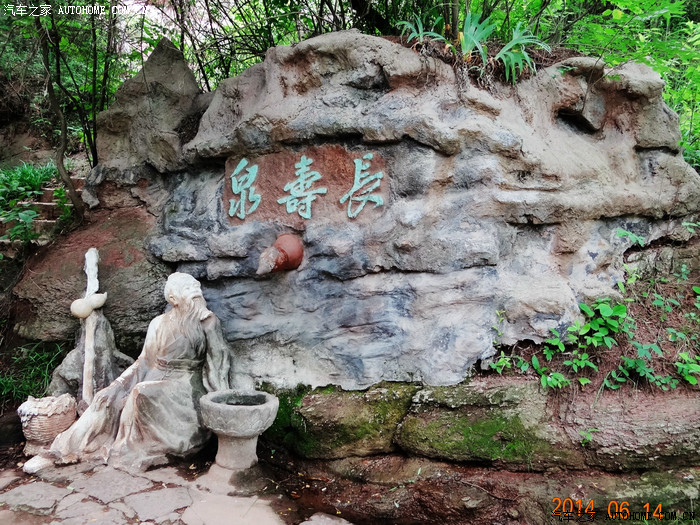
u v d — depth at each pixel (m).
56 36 4.80
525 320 3.48
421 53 3.65
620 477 3.06
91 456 3.42
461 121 3.52
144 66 4.76
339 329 3.72
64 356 4.21
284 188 3.96
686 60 4.34
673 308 3.79
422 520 3.09
